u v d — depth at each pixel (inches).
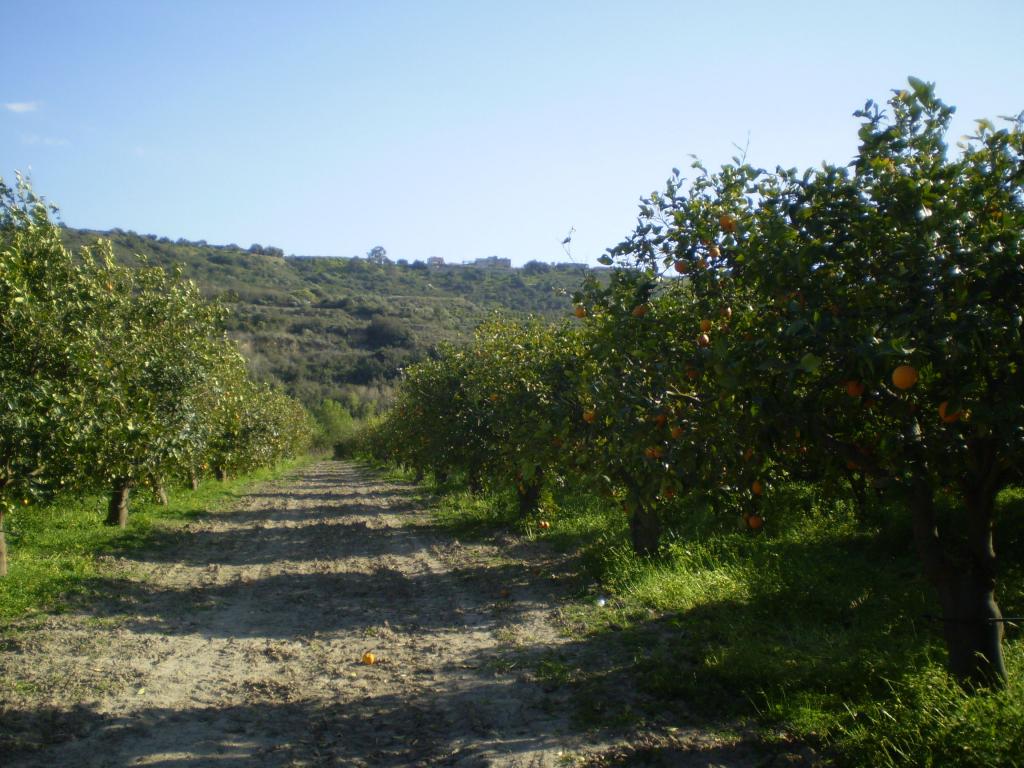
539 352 495.8
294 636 330.0
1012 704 175.0
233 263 4439.0
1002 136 173.6
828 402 173.6
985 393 160.6
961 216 165.9
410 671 274.2
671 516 500.1
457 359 772.0
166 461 562.3
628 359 246.2
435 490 1113.4
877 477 184.9
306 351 3410.4
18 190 411.8
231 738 211.5
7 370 357.1
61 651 298.4
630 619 332.2
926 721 181.6
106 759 197.2
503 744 204.2
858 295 167.9
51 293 385.1
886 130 180.1
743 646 265.3
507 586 420.2
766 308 195.8
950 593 196.2
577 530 573.3
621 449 256.5
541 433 318.7
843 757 185.2
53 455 385.1
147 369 502.6
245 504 1029.8
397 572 486.3
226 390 791.1
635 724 214.1
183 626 348.8
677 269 231.6
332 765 193.5
